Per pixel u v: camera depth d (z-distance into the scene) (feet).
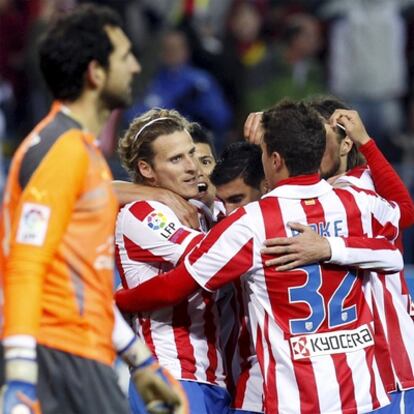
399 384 52.75
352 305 50.44
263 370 50.21
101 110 44.93
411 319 54.54
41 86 127.85
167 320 53.67
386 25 127.13
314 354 49.57
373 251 50.26
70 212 42.70
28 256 41.63
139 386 45.88
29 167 42.78
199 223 55.72
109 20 44.39
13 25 131.95
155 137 53.98
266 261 49.52
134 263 53.83
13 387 40.75
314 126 50.31
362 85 127.24
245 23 134.51
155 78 123.95
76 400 43.52
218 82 128.67
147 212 53.21
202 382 53.83
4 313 41.55
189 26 131.34
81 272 43.37
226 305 55.11
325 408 49.42
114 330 45.32
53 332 43.19
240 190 54.60
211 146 58.70
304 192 50.29
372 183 55.21
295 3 138.31
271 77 127.34
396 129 128.06
